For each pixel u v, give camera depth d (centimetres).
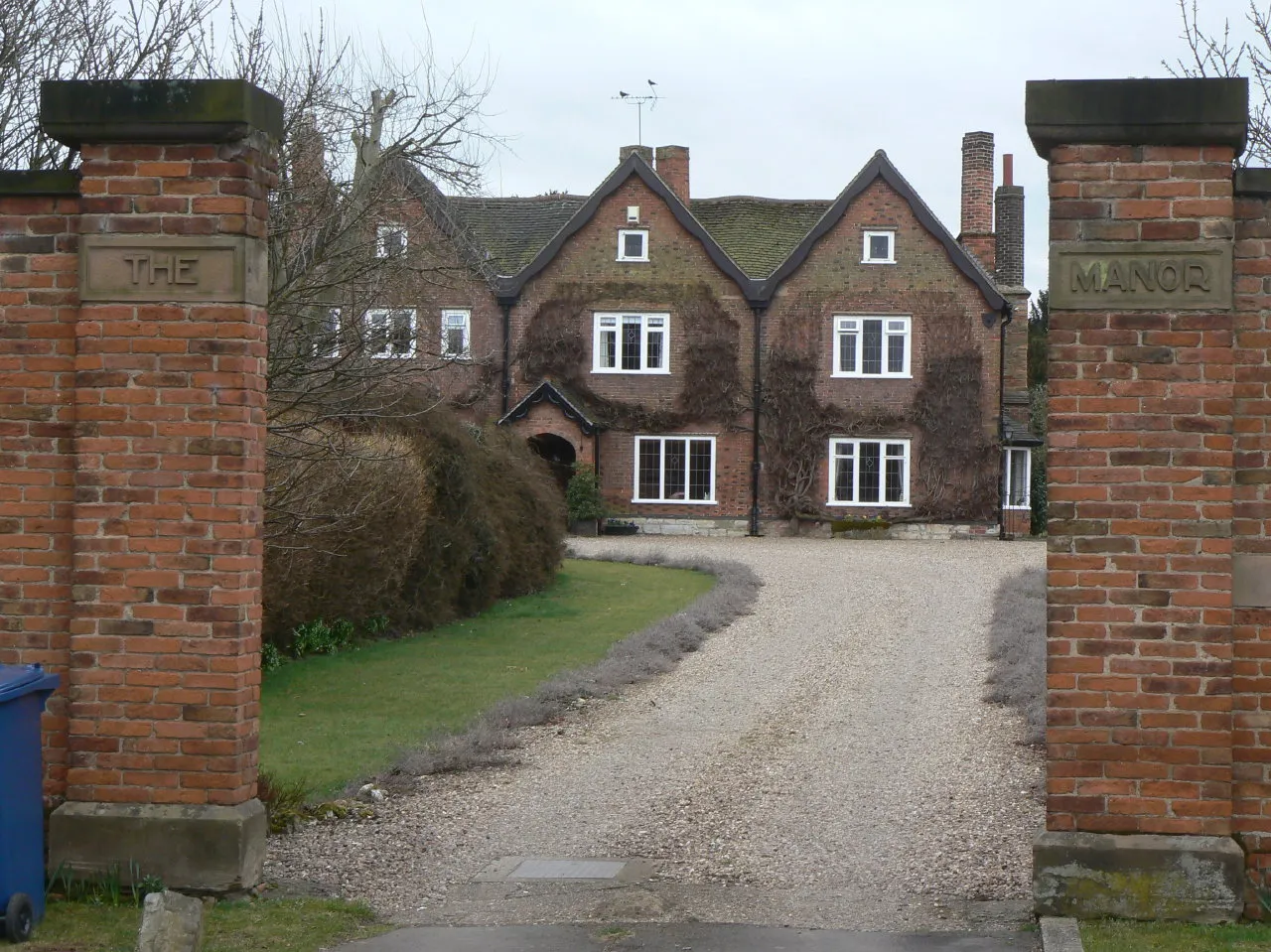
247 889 699
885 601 2138
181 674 693
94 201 701
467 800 955
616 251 3519
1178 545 647
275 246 1245
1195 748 644
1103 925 636
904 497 3475
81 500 697
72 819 693
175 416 694
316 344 1268
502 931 657
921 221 3462
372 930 659
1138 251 652
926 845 820
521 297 3522
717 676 1521
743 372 3494
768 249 3644
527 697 1324
